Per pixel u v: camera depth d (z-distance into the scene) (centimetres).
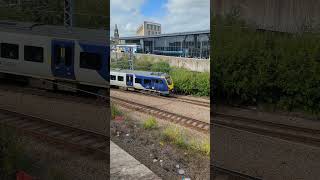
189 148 652
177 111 771
